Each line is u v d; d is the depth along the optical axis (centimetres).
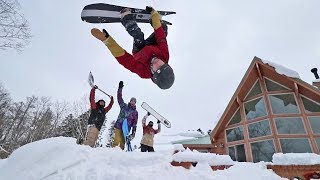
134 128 725
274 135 1170
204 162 548
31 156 480
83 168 462
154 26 289
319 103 1192
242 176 521
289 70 1227
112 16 333
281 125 1195
